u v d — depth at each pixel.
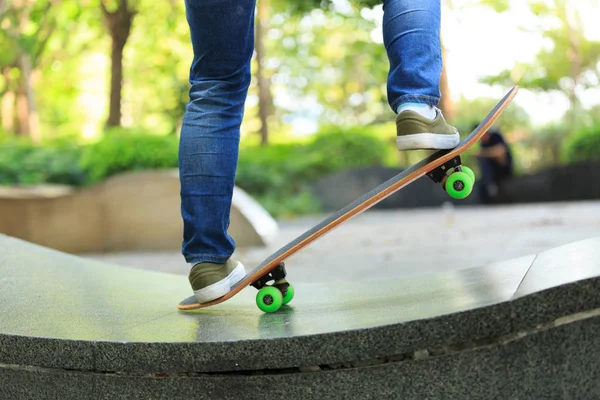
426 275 2.77
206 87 2.29
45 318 2.22
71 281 2.84
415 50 2.12
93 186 9.95
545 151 21.39
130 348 1.85
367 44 22.02
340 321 1.93
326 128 18.73
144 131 11.69
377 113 30.14
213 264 2.33
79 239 10.04
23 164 12.29
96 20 16.23
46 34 14.45
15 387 2.05
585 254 2.04
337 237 9.49
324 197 17.11
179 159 2.32
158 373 1.87
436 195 16.88
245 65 2.30
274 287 2.32
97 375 1.92
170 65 19.61
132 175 9.90
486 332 1.67
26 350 1.98
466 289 2.13
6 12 12.08
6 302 2.45
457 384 1.73
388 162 18.14
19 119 17.44
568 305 1.63
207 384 1.84
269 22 24.50
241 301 2.61
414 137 2.10
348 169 17.19
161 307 2.45
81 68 24.48
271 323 2.04
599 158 16.73
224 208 2.32
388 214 14.80
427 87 2.12
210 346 1.80
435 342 1.69
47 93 24.58
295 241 2.27
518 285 1.90
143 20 17.44
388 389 1.76
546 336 1.69
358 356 1.72
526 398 1.70
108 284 2.87
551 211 11.87
